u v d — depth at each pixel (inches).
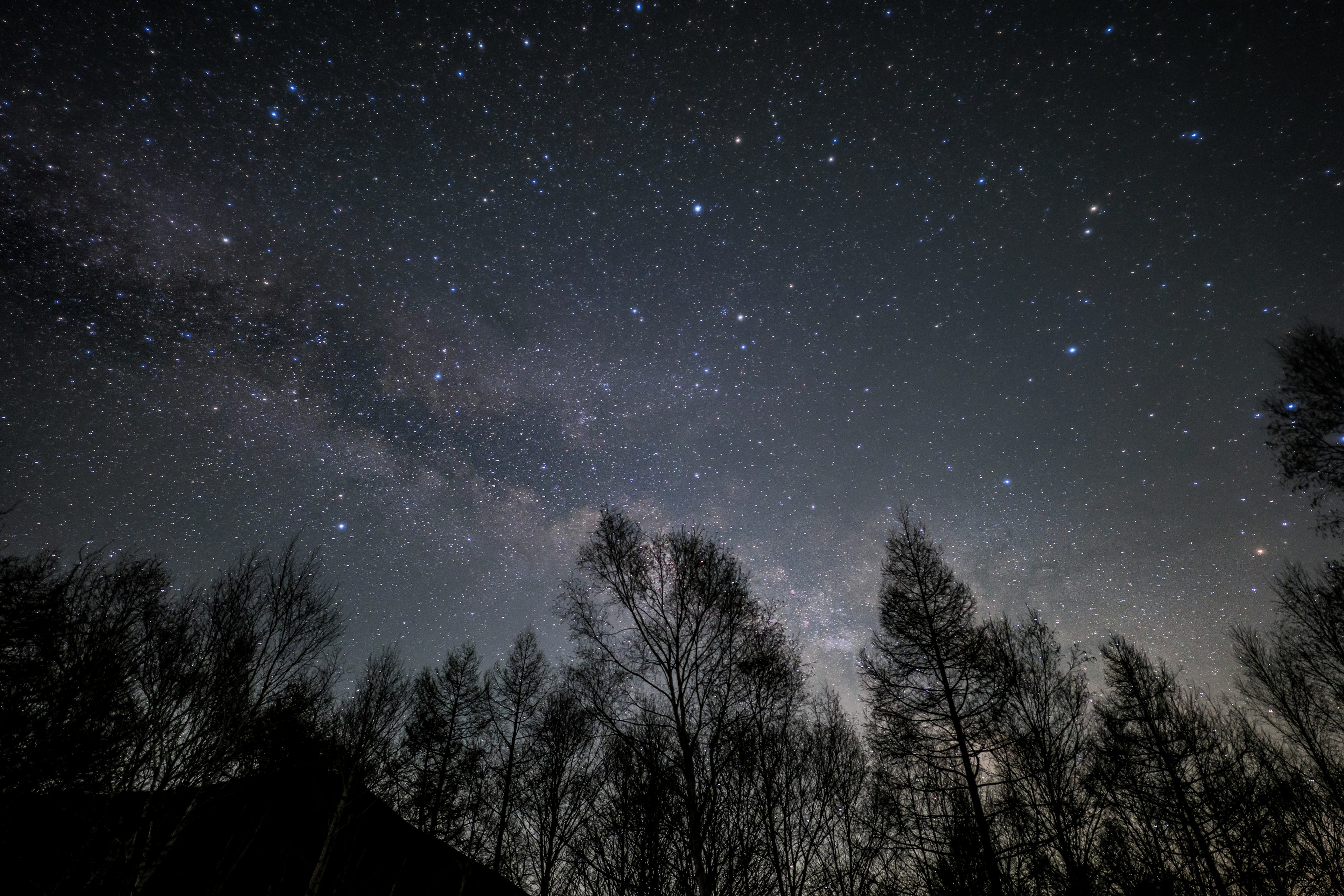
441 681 574.6
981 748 405.4
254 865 416.2
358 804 475.2
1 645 301.3
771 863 319.0
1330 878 336.5
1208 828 375.2
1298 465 342.3
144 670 359.9
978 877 347.9
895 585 482.0
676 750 347.9
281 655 416.2
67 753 303.7
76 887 298.2
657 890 294.4
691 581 426.9
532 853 475.2
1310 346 340.8
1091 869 340.8
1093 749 406.9
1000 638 446.3
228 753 369.4
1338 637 406.3
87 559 357.7
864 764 413.7
